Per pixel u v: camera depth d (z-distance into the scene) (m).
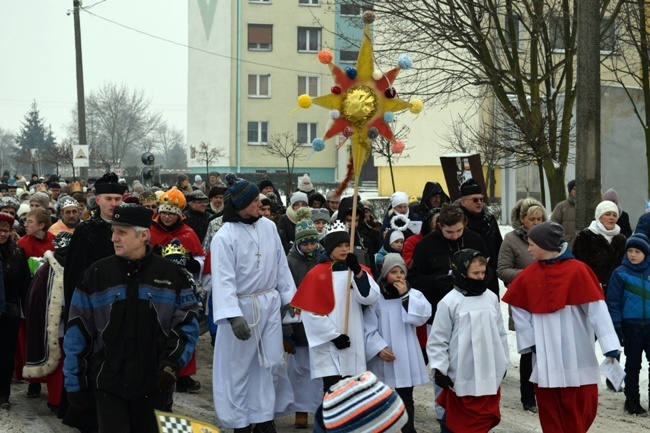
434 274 7.91
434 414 8.49
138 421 5.61
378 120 7.34
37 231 9.23
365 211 11.27
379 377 7.20
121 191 7.16
